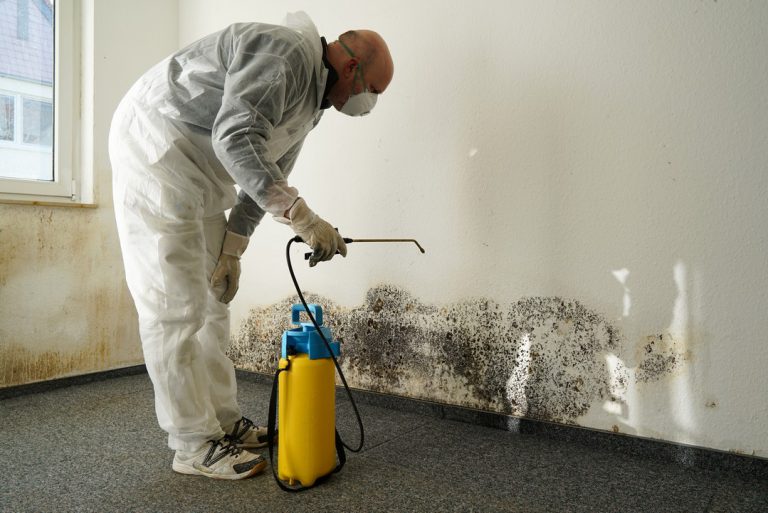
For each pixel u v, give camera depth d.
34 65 2.38
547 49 1.76
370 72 1.41
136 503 1.22
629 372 1.63
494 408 1.88
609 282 1.66
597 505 1.25
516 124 1.83
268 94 1.21
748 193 1.46
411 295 2.06
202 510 1.19
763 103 1.44
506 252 1.85
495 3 1.86
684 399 1.54
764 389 1.44
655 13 1.58
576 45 1.71
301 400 1.29
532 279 1.80
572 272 1.73
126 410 1.99
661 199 1.58
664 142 1.57
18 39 2.32
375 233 2.15
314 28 1.40
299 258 2.38
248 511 1.19
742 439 1.46
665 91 1.57
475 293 1.91
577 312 1.72
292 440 1.29
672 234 1.57
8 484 1.32
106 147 2.54
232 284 1.62
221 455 1.35
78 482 1.34
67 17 2.46
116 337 2.57
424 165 2.03
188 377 1.35
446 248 1.98
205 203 1.44
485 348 1.89
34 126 2.39
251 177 1.20
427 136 2.02
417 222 2.04
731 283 1.48
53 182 2.43
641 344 1.61
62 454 1.53
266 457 1.52
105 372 2.51
